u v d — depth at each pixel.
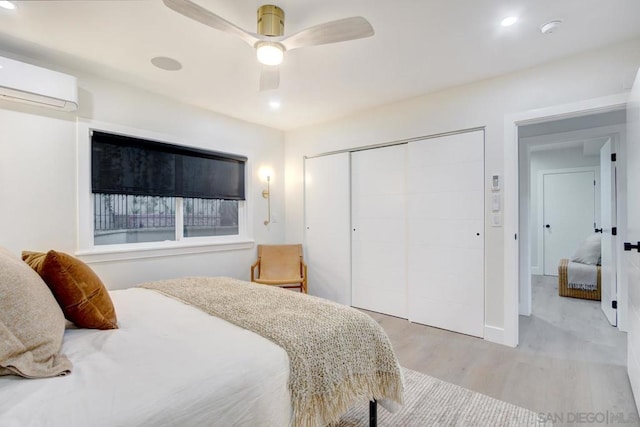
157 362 1.13
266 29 1.83
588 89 2.37
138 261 3.00
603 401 1.92
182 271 3.33
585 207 5.75
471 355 2.56
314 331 1.44
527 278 3.61
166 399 0.94
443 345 2.76
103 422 0.83
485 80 2.84
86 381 0.99
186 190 3.42
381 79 2.83
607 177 3.46
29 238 2.40
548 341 2.85
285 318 1.56
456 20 1.97
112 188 2.85
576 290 4.40
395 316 3.54
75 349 1.23
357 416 1.80
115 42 2.21
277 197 4.40
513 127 2.71
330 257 4.07
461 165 3.01
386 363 1.62
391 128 3.47
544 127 3.68
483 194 2.88
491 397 1.96
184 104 3.38
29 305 1.10
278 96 3.22
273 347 1.29
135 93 2.98
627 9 1.87
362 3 1.80
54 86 2.30
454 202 3.05
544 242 6.11
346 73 2.71
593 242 4.63
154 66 2.57
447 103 3.07
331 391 1.35
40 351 1.06
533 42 2.23
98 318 1.44
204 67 2.59
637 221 1.83
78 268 1.45
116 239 2.96
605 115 3.35
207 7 1.84
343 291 3.95
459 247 3.02
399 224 3.50
